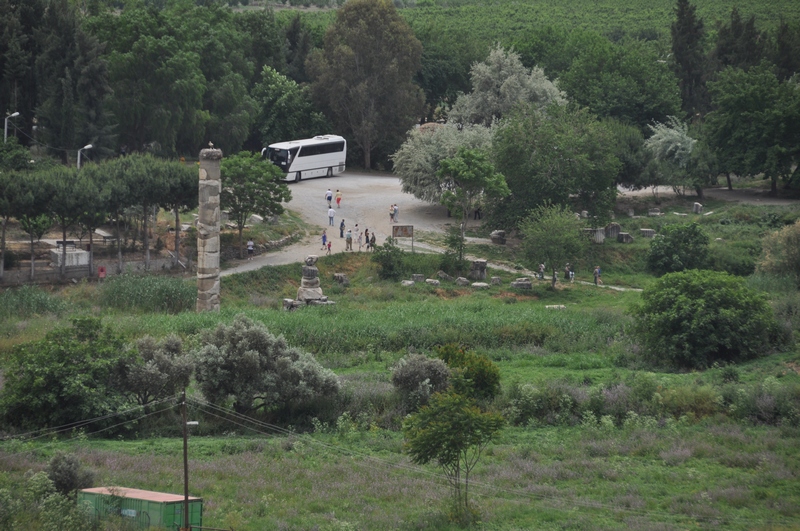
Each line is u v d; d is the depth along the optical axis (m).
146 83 113.12
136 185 86.62
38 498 36.47
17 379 49.22
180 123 114.88
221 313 73.62
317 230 105.81
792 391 53.28
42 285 83.25
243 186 94.00
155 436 49.69
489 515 38.22
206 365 51.66
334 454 46.91
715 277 65.94
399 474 43.97
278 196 96.62
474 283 92.69
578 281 96.62
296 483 42.25
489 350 68.81
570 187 102.38
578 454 47.00
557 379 58.56
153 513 34.84
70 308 76.44
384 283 91.88
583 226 96.38
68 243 91.25
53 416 48.59
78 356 49.75
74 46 108.44
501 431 50.88
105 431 49.00
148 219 100.69
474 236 107.25
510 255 101.44
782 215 109.31
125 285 79.38
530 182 103.06
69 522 34.03
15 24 110.69
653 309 65.56
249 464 44.34
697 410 53.47
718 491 41.09
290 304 81.44
